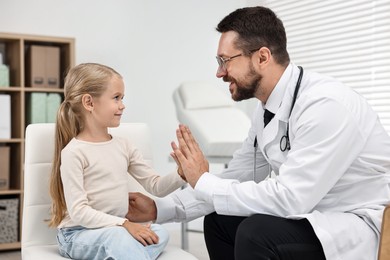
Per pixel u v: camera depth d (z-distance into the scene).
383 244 1.17
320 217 1.45
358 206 1.53
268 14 1.61
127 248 1.45
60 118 1.62
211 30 4.50
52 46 3.78
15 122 3.57
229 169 1.90
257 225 1.45
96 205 1.58
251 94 1.64
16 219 3.45
